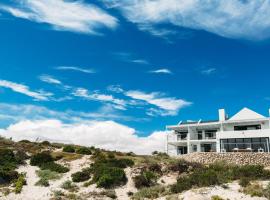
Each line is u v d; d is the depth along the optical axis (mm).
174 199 29641
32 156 53125
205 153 50844
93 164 47188
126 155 60094
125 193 37344
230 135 56094
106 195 36000
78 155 54406
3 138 67062
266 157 46531
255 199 27312
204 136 63219
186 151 66250
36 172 45188
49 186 39844
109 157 53344
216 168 41375
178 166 43844
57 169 46000
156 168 44094
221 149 56469
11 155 50406
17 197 35406
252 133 54125
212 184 33094
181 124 66750
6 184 39906
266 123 56000
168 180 41250
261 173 35375
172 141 65500
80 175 42188
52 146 66812
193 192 31109
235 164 45594
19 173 44406
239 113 62156
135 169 43656
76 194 36750
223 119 62906
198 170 41062
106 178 39188
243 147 54688
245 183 31781
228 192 30000
